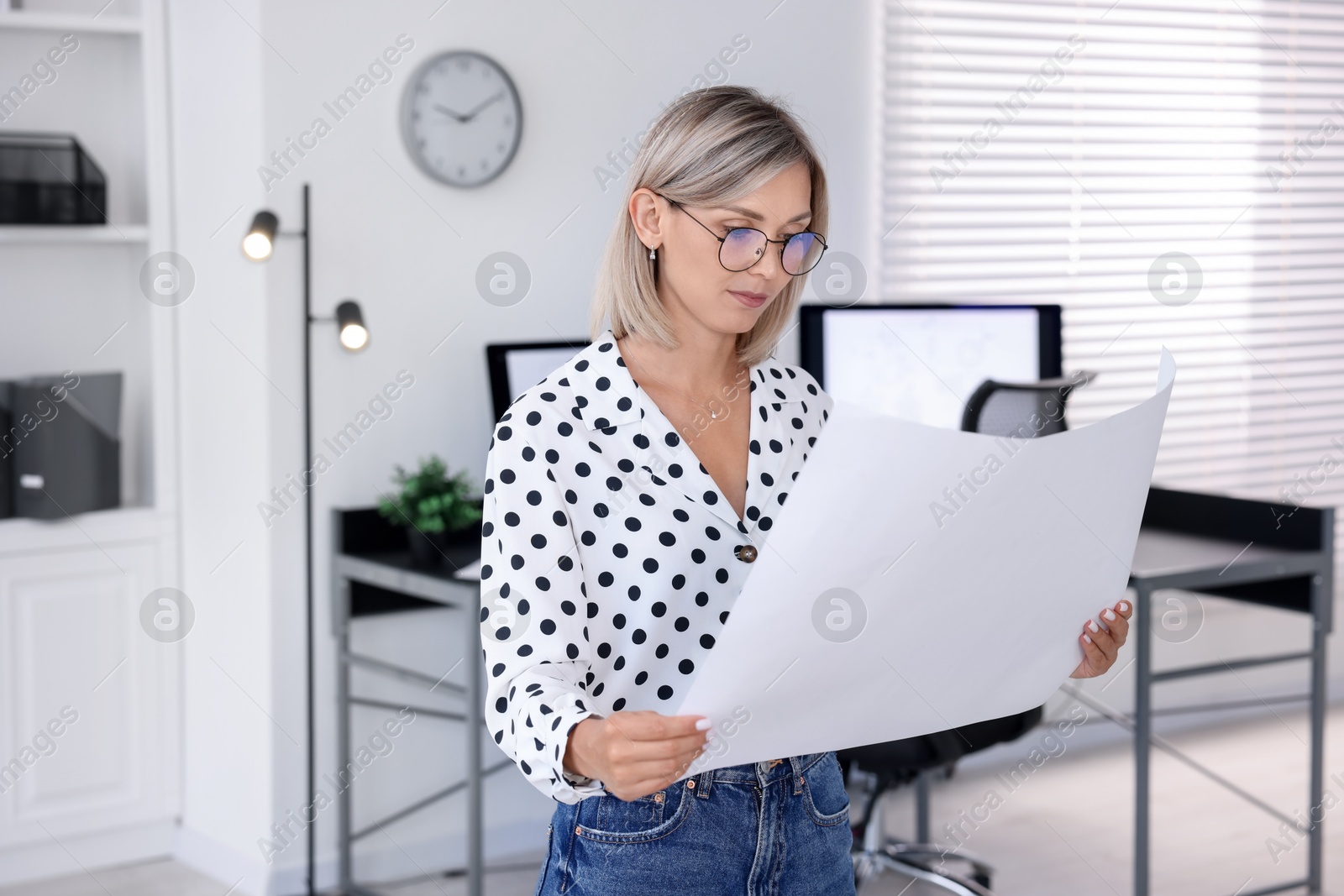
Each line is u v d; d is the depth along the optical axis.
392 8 2.92
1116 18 3.86
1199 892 2.92
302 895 2.98
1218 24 4.00
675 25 3.26
